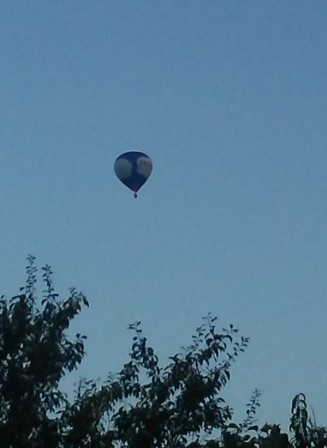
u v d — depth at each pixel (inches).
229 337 1203.9
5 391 1157.7
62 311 1192.2
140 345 1197.7
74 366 1183.6
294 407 1040.2
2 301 1194.6
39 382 1167.6
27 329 1175.0
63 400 1172.5
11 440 1141.1
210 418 1162.6
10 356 1171.3
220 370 1188.5
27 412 1147.9
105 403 1170.0
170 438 1159.0
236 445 1081.4
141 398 1176.8
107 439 1156.5
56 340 1185.4
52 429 1154.0
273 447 1033.5
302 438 1032.8
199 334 1207.6
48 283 1210.0
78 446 1154.7
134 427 1151.0
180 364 1184.8
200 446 1142.3
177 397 1173.7
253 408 1155.9
